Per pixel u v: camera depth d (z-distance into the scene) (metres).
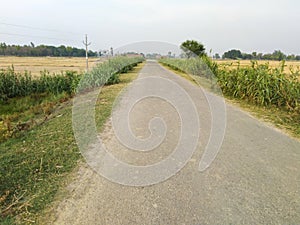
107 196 2.52
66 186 2.72
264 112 6.50
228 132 4.64
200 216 2.21
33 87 10.48
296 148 3.91
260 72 7.82
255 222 2.14
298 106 6.29
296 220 2.17
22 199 2.48
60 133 4.55
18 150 3.78
